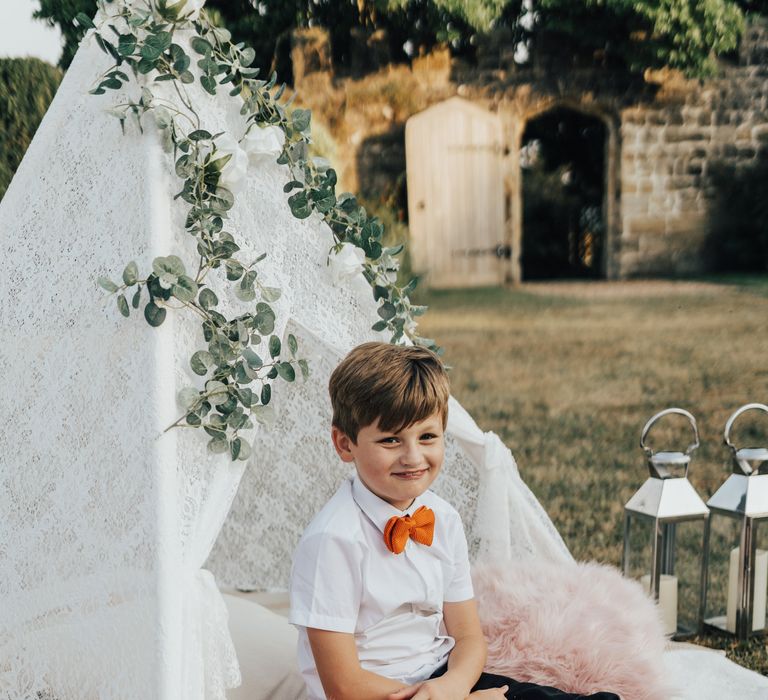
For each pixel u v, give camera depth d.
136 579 1.67
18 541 1.94
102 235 1.87
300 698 2.25
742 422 5.87
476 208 12.98
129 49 1.82
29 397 1.94
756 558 2.88
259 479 2.95
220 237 1.83
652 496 2.87
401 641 1.89
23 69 5.37
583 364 7.84
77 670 1.82
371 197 12.74
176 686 1.59
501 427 5.98
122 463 1.73
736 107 13.12
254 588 3.11
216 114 1.99
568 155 15.26
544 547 2.64
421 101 12.59
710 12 12.12
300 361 2.03
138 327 1.75
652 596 2.80
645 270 13.48
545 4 12.21
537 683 2.07
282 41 12.25
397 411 1.78
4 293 2.02
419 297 11.37
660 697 2.07
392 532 1.84
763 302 10.60
